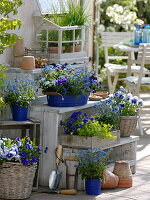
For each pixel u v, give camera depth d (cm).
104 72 1116
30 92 525
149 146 714
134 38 839
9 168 470
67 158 511
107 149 565
